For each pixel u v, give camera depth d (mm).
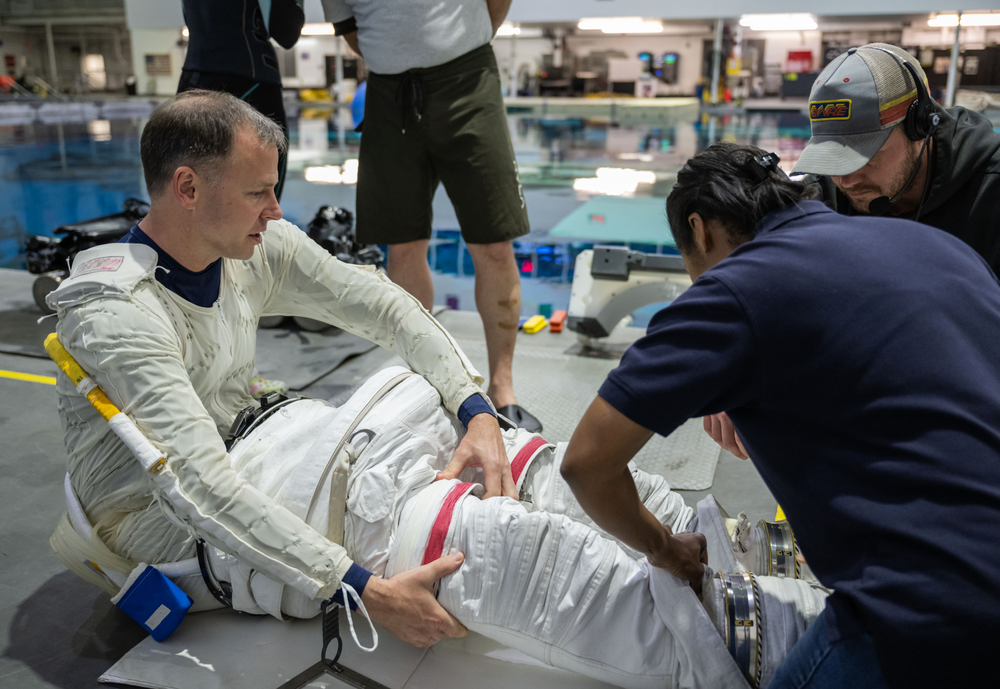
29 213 8164
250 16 2867
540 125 18438
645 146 13805
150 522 1638
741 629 1346
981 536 980
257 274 1795
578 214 7289
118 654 1653
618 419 1111
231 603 1668
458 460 1712
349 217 4039
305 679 1529
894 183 1686
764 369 1073
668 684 1409
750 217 1195
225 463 1431
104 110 23875
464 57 2676
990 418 1018
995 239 1679
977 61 17359
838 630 1081
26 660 1630
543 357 3393
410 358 1880
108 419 1412
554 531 1435
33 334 3656
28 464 2469
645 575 1425
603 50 26297
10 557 1999
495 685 1530
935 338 1038
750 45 23359
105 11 32219
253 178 1467
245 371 1839
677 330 1090
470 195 2760
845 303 1053
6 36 33844
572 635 1429
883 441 1042
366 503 1518
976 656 973
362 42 2752
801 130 16406
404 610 1452
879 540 1048
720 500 2248
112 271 1461
